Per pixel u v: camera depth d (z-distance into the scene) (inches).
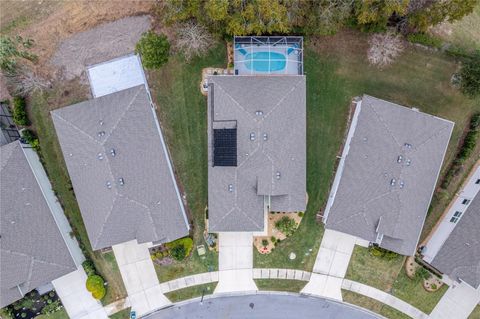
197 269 1640.0
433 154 1488.7
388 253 1601.9
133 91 1488.7
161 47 1423.5
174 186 1547.7
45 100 1600.6
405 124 1476.4
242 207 1502.2
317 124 1627.7
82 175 1482.5
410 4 1413.6
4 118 1585.9
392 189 1456.7
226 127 1473.9
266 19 1395.2
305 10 1428.4
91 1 1582.2
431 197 1525.6
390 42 1540.4
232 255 1640.0
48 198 1581.0
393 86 1621.6
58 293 1630.2
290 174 1504.7
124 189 1449.3
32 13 1585.9
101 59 1596.9
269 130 1464.1
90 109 1475.1
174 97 1611.7
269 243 1640.0
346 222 1517.0
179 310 1651.1
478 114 1594.5
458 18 1402.6
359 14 1424.7
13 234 1461.6
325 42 1609.3
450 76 1614.2
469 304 1619.1
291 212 1638.8
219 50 1595.7
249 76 1504.7
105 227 1475.1
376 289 1651.1
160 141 1528.1
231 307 1656.0
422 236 1648.6
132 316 1636.3
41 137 1611.7
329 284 1653.5
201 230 1630.2
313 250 1643.7
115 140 1438.2
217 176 1507.1
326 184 1632.6
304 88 1505.9
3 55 1416.1
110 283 1633.9
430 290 1635.1
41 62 1589.6
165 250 1626.5
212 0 1344.7
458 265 1489.9
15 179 1483.8
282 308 1663.4
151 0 1573.6
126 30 1589.6
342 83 1621.6
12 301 1485.0
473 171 1615.4
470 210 1523.1
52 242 1515.7
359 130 1505.9
